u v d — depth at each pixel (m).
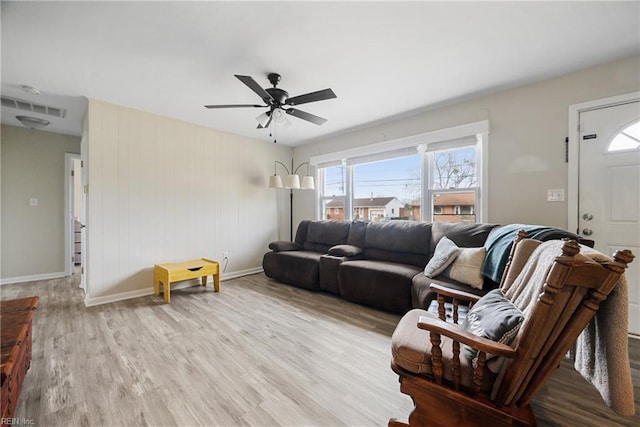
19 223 3.94
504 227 2.36
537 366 1.02
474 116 3.02
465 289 2.19
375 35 1.94
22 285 3.77
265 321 2.58
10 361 1.14
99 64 2.28
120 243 3.20
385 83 2.67
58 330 2.36
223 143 4.23
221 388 1.60
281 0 1.60
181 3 1.61
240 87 2.74
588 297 0.93
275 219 5.03
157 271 3.33
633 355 1.95
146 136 3.40
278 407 1.45
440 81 2.64
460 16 1.75
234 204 4.38
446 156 3.35
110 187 3.12
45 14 1.67
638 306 2.19
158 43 2.00
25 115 3.46
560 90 2.52
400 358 1.24
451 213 3.30
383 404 1.48
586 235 2.40
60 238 4.25
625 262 0.90
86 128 3.14
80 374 1.72
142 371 1.76
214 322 2.55
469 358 1.16
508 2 1.63
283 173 5.16
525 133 2.71
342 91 2.85
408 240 3.16
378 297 2.81
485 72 2.47
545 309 0.95
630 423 1.34
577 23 1.82
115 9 1.65
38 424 1.32
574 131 2.45
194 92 2.85
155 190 3.48
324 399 1.51
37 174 4.07
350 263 3.14
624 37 1.96
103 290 3.08
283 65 2.33
